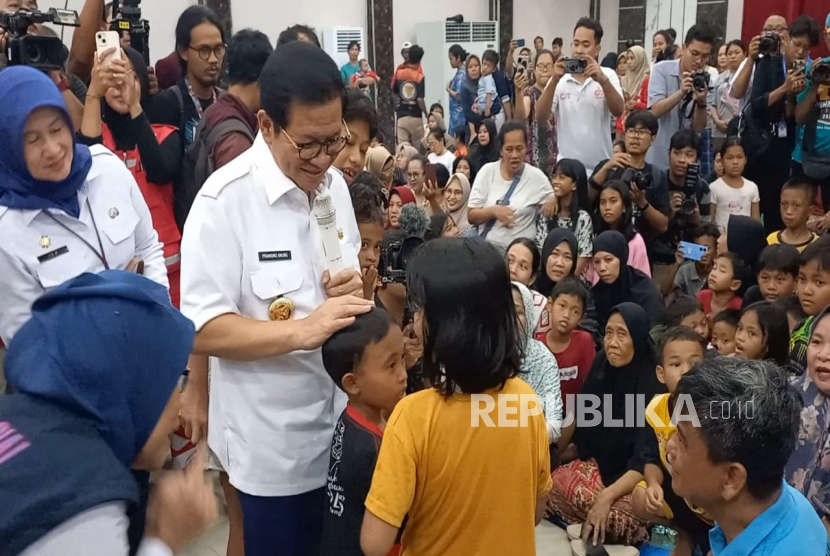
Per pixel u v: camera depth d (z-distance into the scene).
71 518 0.84
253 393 1.48
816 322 1.72
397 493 1.25
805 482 1.71
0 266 1.60
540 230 3.81
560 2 10.25
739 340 2.33
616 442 2.62
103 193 1.75
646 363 2.58
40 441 0.87
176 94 2.62
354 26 8.85
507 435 1.26
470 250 1.24
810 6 7.74
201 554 2.29
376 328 1.42
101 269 1.72
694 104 4.76
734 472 1.21
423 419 1.25
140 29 2.72
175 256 2.37
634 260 3.64
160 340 0.97
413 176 4.31
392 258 2.05
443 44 9.11
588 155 4.46
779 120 4.44
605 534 2.45
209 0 7.59
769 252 2.83
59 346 0.91
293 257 1.47
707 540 2.19
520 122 3.87
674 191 4.20
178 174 2.33
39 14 2.12
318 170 1.42
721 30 8.90
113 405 0.92
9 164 1.58
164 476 1.11
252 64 2.06
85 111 2.04
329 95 1.33
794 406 1.23
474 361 1.21
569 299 2.81
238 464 1.51
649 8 9.84
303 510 1.55
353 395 1.46
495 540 1.28
